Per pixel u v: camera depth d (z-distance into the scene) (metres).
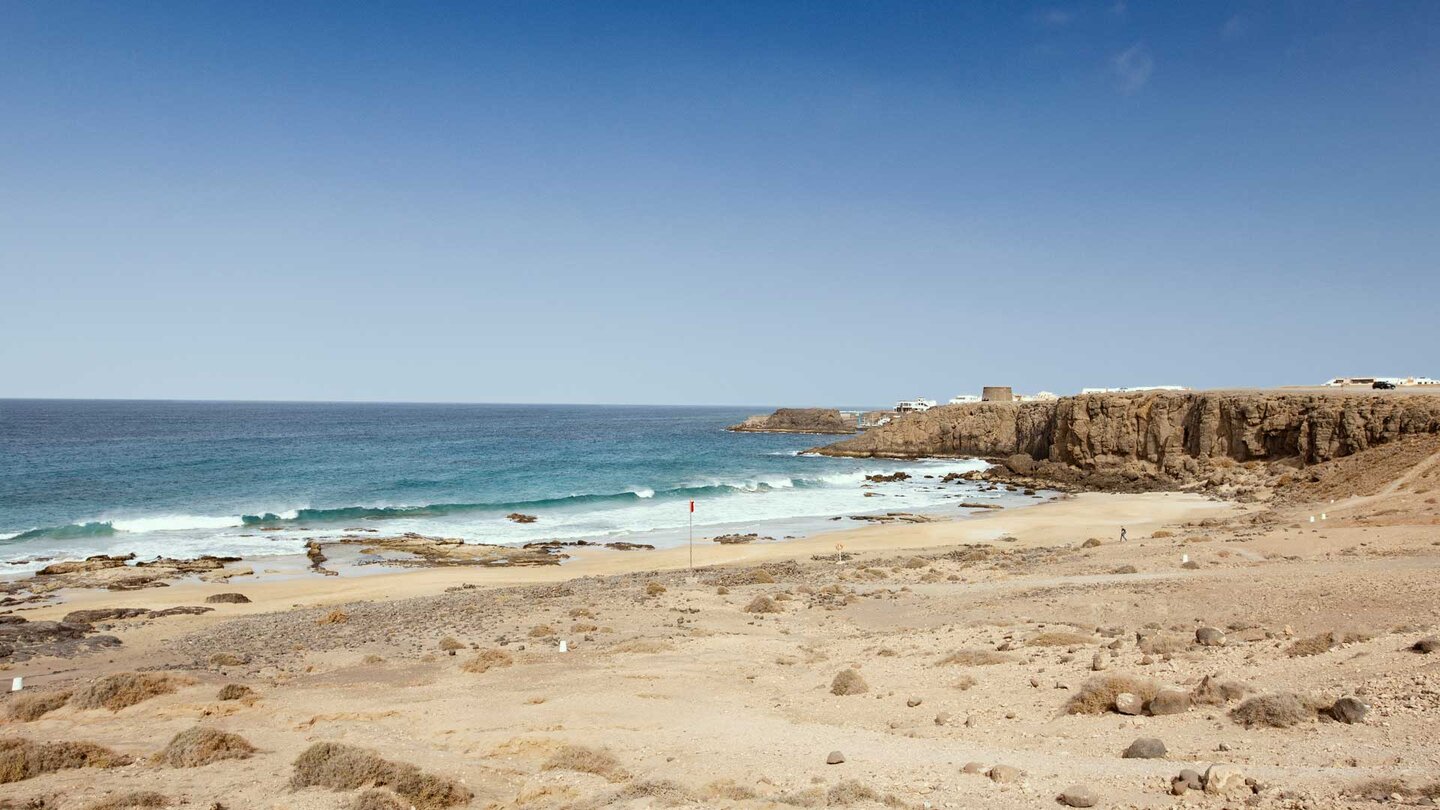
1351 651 14.23
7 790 11.63
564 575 40.47
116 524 53.47
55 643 26.02
